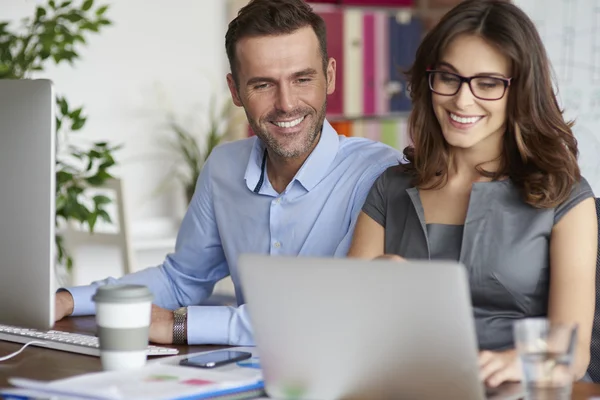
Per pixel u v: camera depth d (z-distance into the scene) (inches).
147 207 219.8
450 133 90.8
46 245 85.6
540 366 62.2
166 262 117.8
